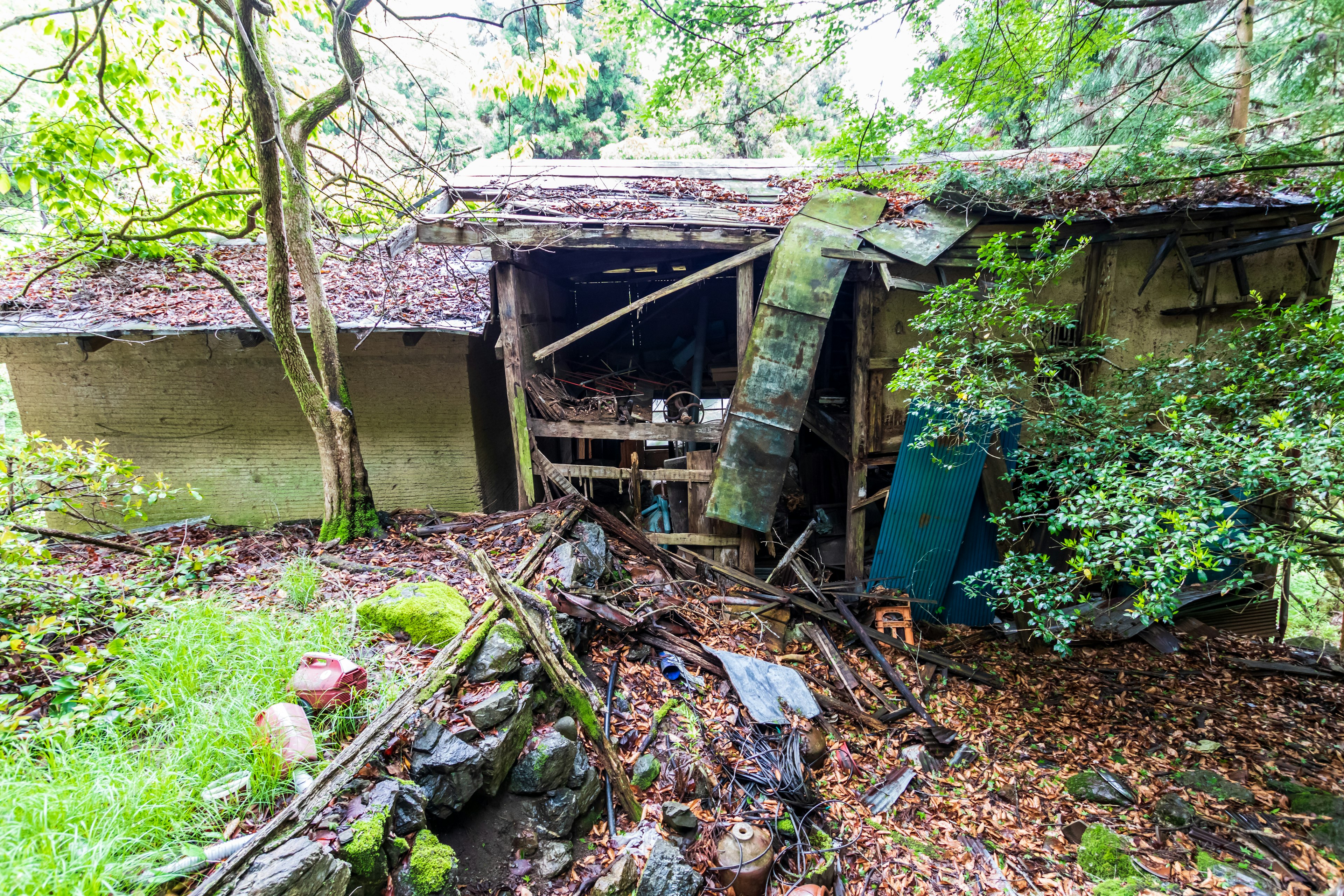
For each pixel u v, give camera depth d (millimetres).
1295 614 9906
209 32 7199
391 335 7066
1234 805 4715
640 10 6004
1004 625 6992
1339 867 4102
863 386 6828
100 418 7227
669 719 4750
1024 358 6773
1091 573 4496
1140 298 6879
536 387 6848
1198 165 6180
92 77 7125
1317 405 4812
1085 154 7469
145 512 7375
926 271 6512
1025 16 6039
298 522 6992
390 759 3047
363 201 6770
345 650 3650
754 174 8430
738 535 7000
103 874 2041
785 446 6430
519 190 6785
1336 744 5434
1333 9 6719
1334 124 6477
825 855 4148
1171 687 6238
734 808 4309
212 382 7223
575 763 3754
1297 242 6770
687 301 9039
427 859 2771
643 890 3412
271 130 4977
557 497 7133
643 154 14562
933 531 6801
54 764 2369
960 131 7262
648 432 6707
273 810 2570
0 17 9992
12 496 4148
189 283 7543
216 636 3428
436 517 6762
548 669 4043
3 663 3199
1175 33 7168
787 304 6195
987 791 4949
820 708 5449
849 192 6465
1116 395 5711
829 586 7148
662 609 5781
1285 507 5707
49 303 6754
